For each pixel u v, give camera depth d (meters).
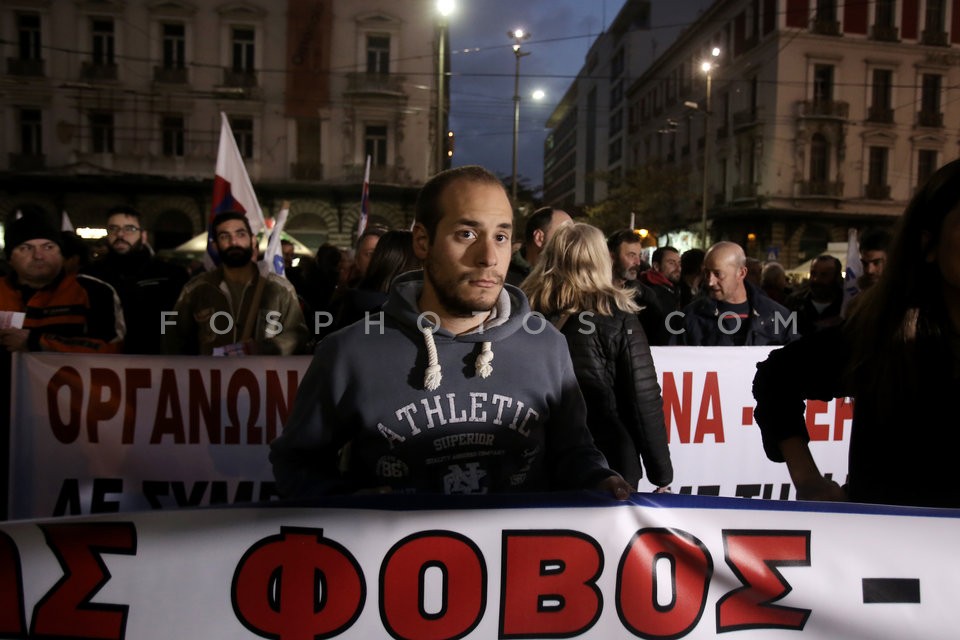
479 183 1.51
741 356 3.32
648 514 1.51
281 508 1.47
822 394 1.80
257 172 27.30
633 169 42.03
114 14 26.45
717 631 1.51
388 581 1.47
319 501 1.47
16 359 2.97
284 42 26.98
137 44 26.67
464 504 1.48
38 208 3.64
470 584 1.48
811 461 1.74
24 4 26.06
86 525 1.45
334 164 27.45
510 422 1.57
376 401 1.54
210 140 27.22
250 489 3.06
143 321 5.04
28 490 2.99
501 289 1.60
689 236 38.72
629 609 1.50
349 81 27.19
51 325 3.55
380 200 27.69
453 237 1.49
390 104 27.36
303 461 1.61
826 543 1.52
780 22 32.25
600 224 41.19
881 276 1.69
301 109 27.20
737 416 3.34
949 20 33.38
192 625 1.45
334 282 8.01
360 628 1.47
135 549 1.45
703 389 3.31
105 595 1.45
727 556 1.52
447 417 1.54
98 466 3.02
